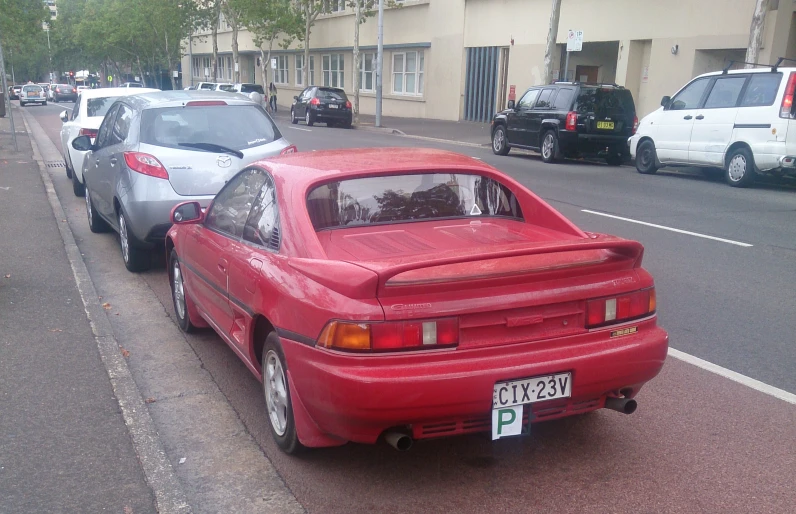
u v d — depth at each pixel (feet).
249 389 16.52
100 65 321.32
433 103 116.98
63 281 24.43
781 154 44.16
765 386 16.47
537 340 11.68
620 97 60.95
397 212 14.65
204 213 17.58
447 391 11.05
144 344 19.43
